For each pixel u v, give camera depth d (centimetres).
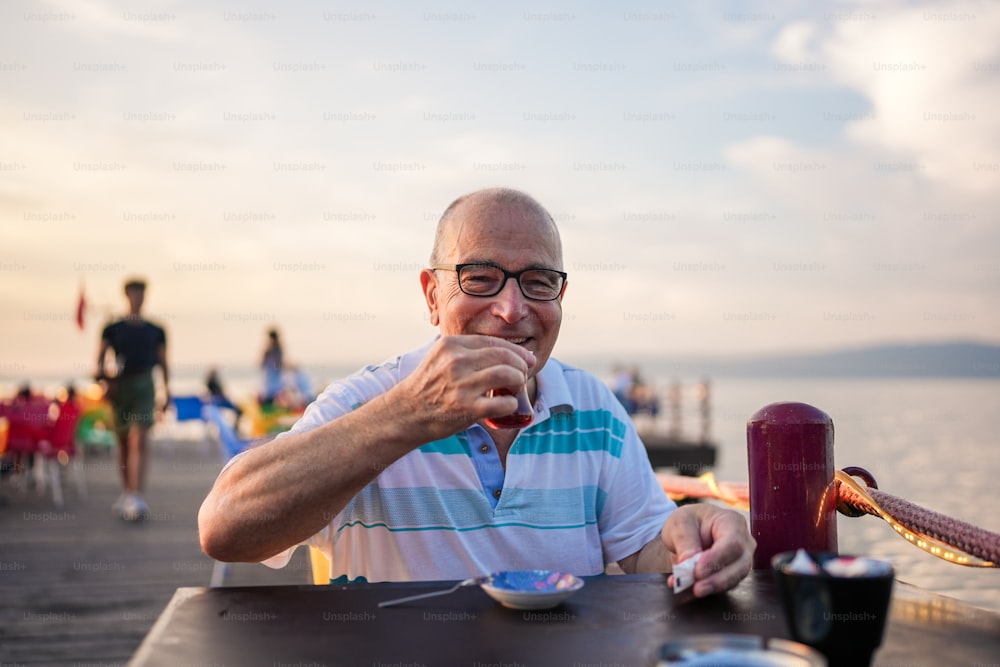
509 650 102
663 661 84
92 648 436
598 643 104
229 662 98
